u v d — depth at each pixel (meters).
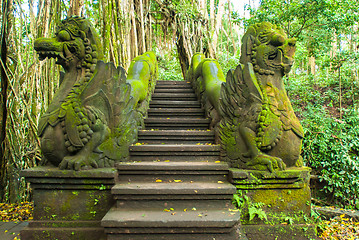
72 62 3.23
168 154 3.61
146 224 2.46
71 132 3.02
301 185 3.09
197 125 4.63
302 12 7.02
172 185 2.97
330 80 8.56
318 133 5.83
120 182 3.15
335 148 5.46
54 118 3.08
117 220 2.46
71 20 3.19
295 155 3.22
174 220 2.47
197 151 3.61
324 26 7.28
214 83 4.58
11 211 4.27
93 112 3.10
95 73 3.18
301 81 8.78
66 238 2.88
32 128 5.00
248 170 3.13
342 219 3.91
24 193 4.96
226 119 3.56
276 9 7.30
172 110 5.12
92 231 2.87
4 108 4.96
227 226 2.48
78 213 3.00
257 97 3.24
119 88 3.44
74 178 2.95
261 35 3.32
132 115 3.77
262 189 3.09
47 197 3.01
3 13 4.91
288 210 3.09
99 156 3.15
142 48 8.44
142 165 3.20
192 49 9.80
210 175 3.25
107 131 3.23
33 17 5.15
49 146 3.07
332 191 5.47
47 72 5.33
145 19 9.15
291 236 3.01
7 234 3.29
